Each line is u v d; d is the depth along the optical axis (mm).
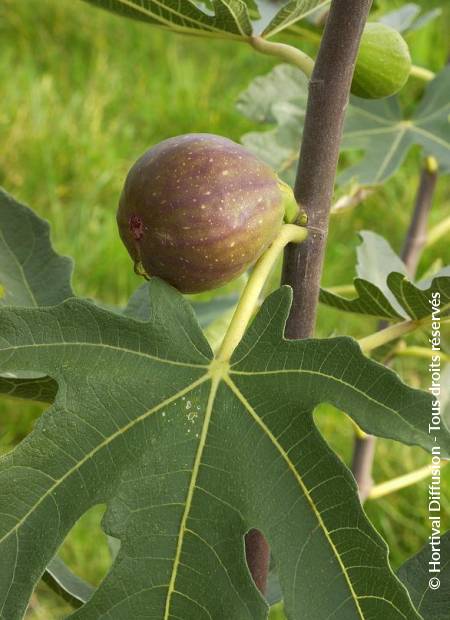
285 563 336
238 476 345
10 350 348
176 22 442
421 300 417
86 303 355
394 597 328
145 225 363
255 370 353
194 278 367
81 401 348
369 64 426
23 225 455
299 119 646
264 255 374
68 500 341
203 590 338
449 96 647
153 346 357
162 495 345
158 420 351
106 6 458
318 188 383
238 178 363
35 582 334
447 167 632
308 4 429
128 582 338
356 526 334
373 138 650
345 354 343
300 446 343
